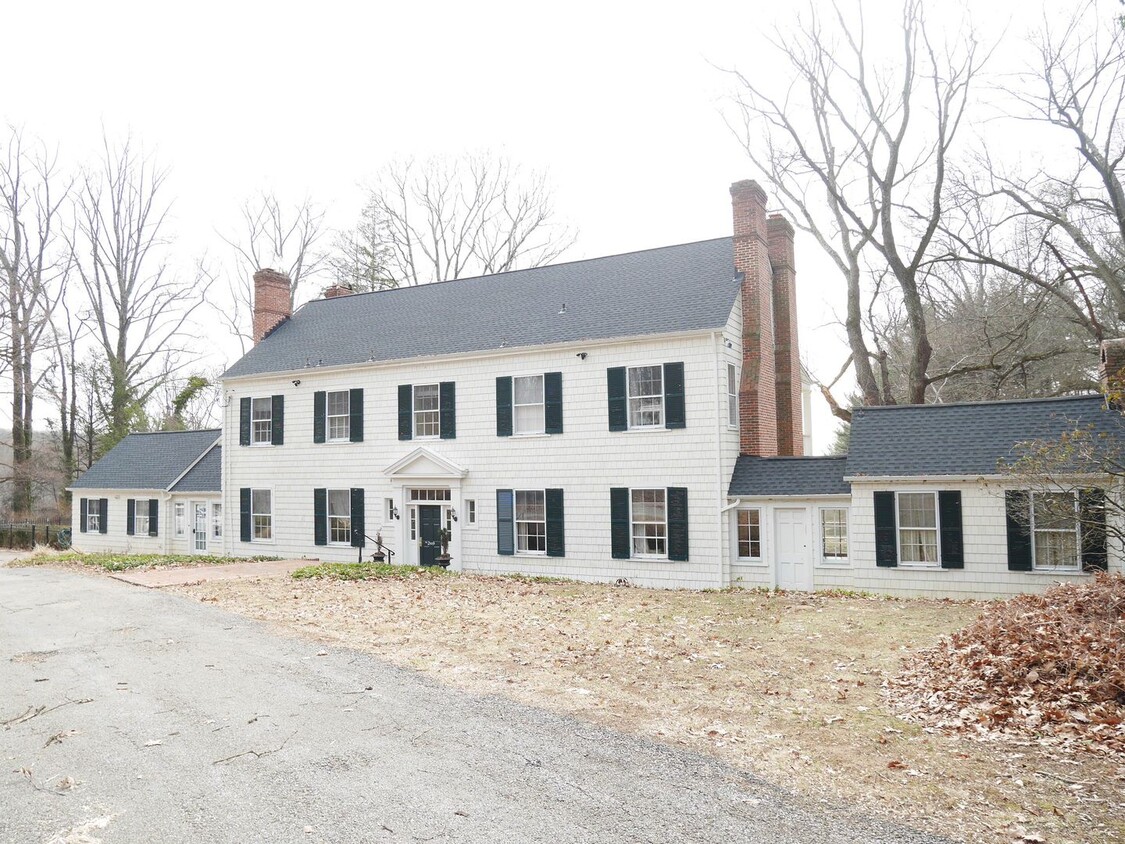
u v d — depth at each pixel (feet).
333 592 58.03
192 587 61.05
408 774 22.91
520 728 27.07
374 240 146.20
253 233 148.05
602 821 19.85
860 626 45.09
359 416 81.15
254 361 90.79
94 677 33.96
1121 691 27.14
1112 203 71.36
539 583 65.87
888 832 19.17
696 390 64.49
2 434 172.55
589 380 69.00
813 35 81.20
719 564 63.16
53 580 67.56
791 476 63.57
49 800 21.16
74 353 138.21
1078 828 19.13
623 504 67.00
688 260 76.38
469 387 74.95
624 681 33.32
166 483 99.50
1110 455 47.39
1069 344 88.12
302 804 20.85
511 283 85.25
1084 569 52.11
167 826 19.57
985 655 33.24
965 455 56.54
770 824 19.66
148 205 140.87
